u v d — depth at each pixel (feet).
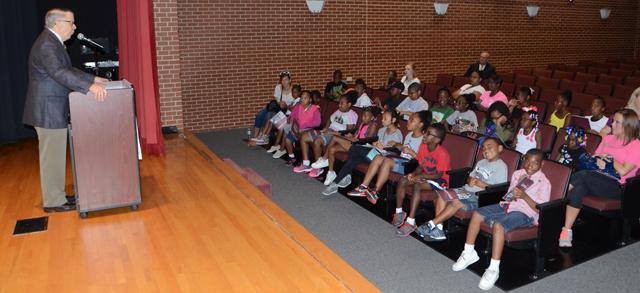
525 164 13.67
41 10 25.20
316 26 33.83
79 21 26.04
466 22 39.50
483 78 33.58
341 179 19.79
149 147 19.95
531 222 13.37
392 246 15.48
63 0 25.54
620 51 49.44
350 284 10.39
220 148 27.68
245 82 32.58
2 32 23.39
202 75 31.42
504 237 12.98
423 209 18.24
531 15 42.34
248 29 32.01
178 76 23.82
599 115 20.06
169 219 13.55
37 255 11.54
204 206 14.49
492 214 13.50
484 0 39.93
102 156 13.42
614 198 14.97
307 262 11.28
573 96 25.94
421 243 15.69
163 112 23.88
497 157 15.20
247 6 31.73
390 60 36.88
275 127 26.45
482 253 14.96
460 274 13.67
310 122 23.80
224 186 16.22
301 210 18.49
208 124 32.12
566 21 44.93
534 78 32.81
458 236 16.19
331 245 15.58
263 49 32.63
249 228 13.01
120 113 13.35
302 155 24.54
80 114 13.01
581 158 15.67
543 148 18.57
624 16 48.85
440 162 16.46
